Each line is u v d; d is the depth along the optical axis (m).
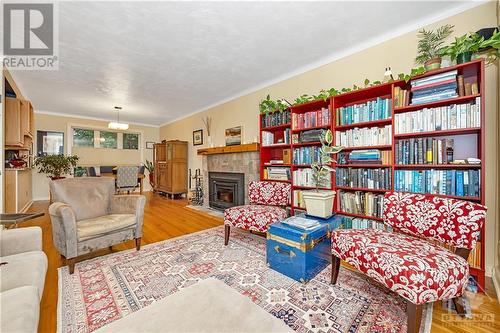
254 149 3.49
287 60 2.86
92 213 2.33
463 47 1.63
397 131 1.99
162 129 7.43
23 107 3.57
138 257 2.17
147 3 1.81
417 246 1.33
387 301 1.46
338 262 1.64
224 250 2.34
